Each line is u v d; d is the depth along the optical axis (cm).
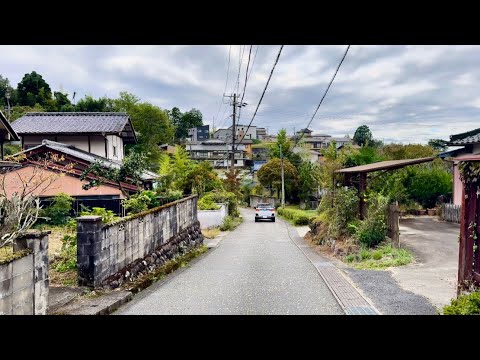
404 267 904
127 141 2792
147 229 952
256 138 9175
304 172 3669
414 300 623
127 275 796
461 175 581
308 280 826
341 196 1361
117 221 772
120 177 1435
